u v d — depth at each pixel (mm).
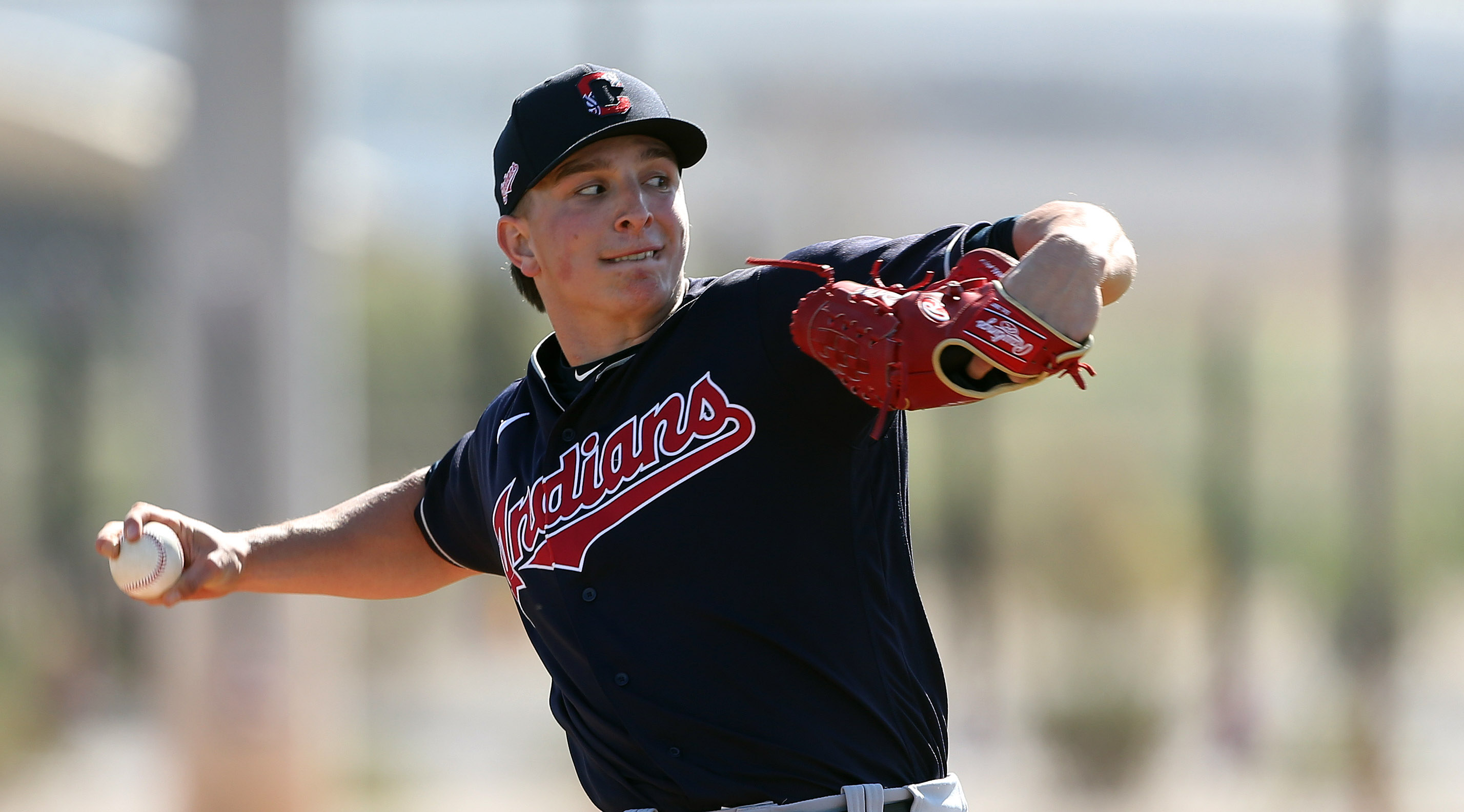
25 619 56812
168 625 37406
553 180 9672
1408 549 75000
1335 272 86812
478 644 73500
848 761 9102
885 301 7816
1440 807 50250
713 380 9109
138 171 57562
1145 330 87250
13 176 59375
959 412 72000
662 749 9203
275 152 37469
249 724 36719
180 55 37844
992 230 8305
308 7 38156
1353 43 55438
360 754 54812
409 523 11883
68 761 50906
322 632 38469
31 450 66375
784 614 9047
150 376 64375
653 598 9180
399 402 82562
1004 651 62250
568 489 9516
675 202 9906
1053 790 51750
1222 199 87812
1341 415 81812
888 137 75125
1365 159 56188
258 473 37125
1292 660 62969
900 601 9633
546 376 10242
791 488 9023
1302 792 51375
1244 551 66562
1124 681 51656
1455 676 68188
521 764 55562
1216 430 78438
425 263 84812
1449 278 89938
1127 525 55750
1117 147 85312
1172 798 51406
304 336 38062
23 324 67062
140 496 66188
